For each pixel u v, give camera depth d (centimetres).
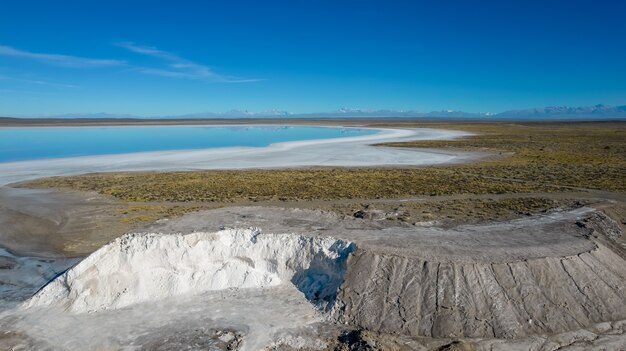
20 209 3869
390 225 2698
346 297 1950
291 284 2216
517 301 1878
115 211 3781
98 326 1861
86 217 3600
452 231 2505
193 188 4791
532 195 4338
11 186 5019
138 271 2122
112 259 2116
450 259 2030
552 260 2048
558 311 1866
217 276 2208
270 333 1809
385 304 1889
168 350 1700
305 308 2000
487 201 4031
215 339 1769
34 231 3241
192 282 2169
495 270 1969
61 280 2084
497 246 2219
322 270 2184
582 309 1897
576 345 1723
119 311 1977
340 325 1858
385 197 4284
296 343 1747
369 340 1711
